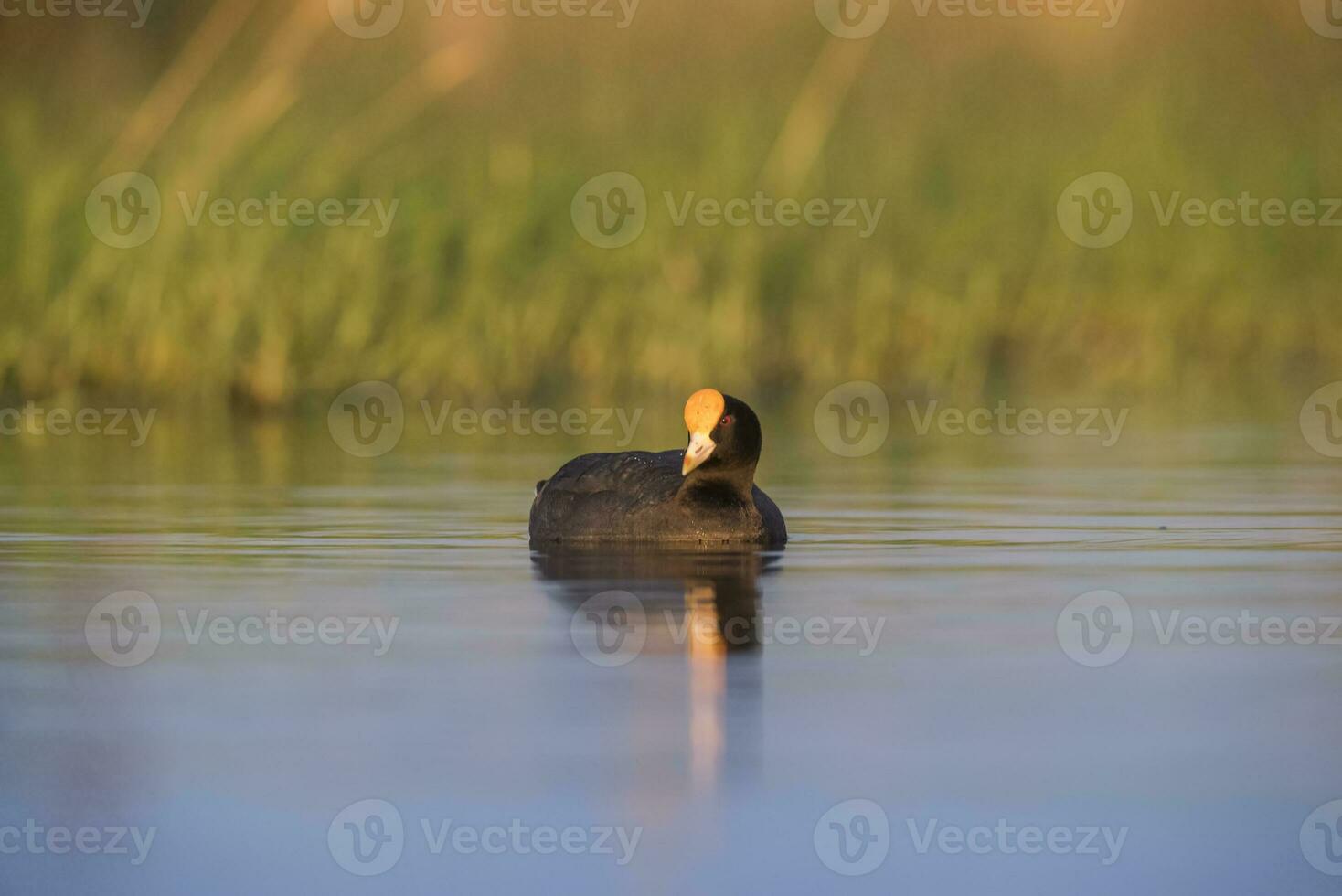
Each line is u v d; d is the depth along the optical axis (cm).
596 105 2589
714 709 884
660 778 792
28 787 793
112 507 1524
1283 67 2867
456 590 1148
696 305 2456
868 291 2541
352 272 2370
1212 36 2867
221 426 2234
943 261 2605
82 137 2408
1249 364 2745
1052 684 927
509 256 2447
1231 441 2005
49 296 2297
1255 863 715
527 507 1535
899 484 1680
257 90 2402
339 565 1241
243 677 945
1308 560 1238
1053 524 1414
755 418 1332
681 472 1356
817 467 1820
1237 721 862
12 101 2477
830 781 790
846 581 1175
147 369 2317
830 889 702
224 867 727
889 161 2612
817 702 895
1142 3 2842
